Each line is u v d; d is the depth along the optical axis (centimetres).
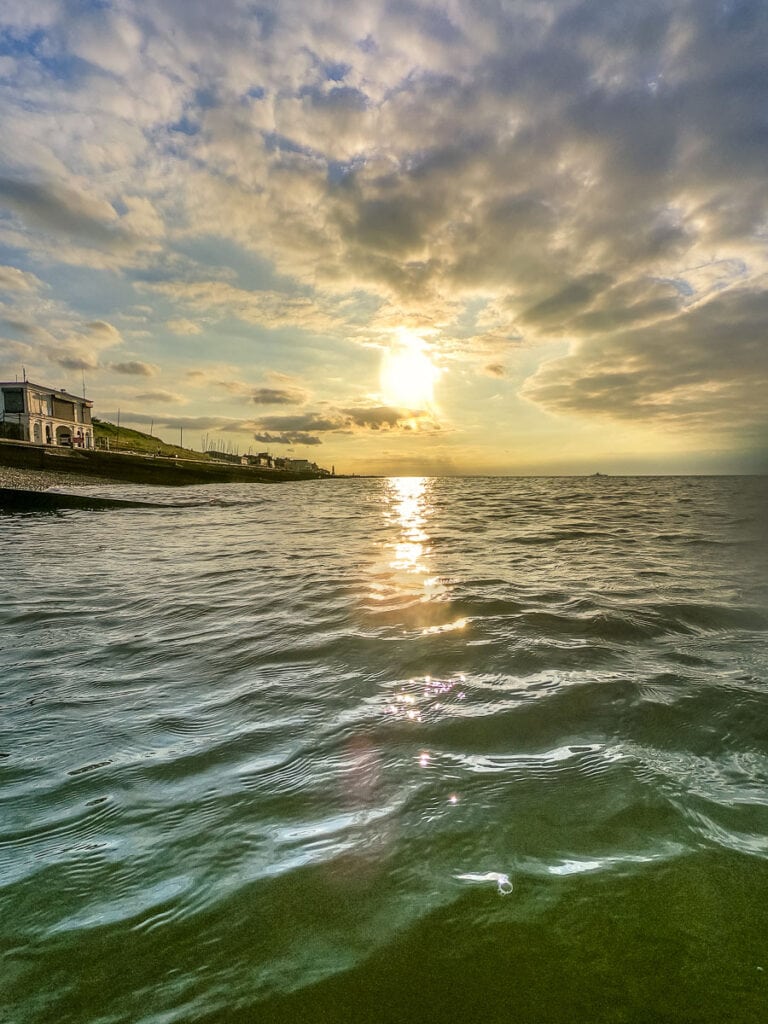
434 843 199
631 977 143
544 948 152
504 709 319
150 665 422
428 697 341
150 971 149
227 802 229
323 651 442
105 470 5669
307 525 1820
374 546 1184
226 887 179
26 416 5878
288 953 153
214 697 353
